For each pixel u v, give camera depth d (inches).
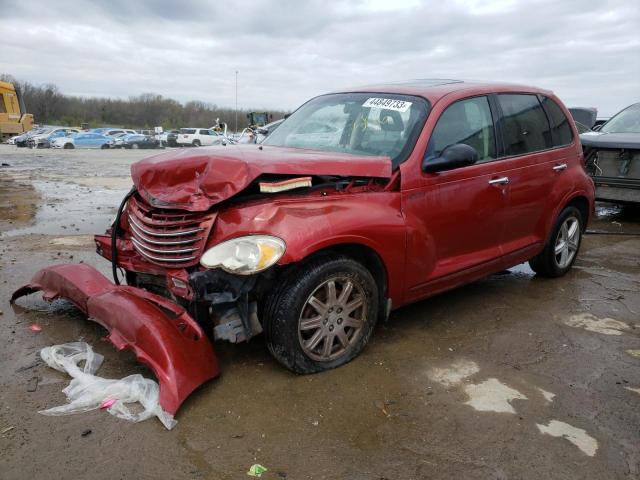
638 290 206.2
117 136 1663.4
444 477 98.3
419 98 161.6
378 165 136.6
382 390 126.6
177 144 1748.3
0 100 1525.6
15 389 121.4
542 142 195.5
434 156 150.3
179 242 123.0
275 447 104.8
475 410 119.9
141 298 130.7
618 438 111.4
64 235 282.7
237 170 118.3
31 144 1482.5
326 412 116.9
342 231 126.5
